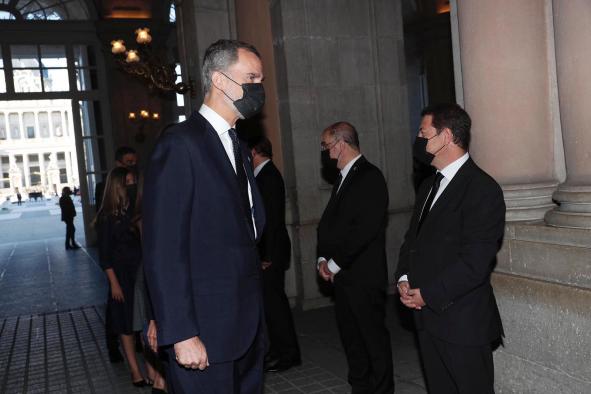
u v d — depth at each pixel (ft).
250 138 13.76
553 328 9.00
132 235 13.32
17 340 18.84
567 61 8.75
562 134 9.23
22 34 43.45
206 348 6.43
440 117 7.76
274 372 13.65
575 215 8.89
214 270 6.48
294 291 20.66
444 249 7.62
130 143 45.85
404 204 21.30
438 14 45.47
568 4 8.61
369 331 10.64
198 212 6.42
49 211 110.11
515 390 9.89
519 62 9.96
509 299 9.81
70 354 16.89
